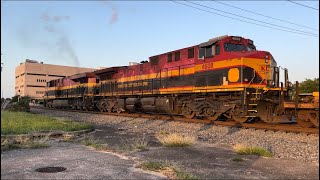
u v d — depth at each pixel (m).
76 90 39.03
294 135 13.30
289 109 15.48
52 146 11.38
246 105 16.44
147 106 24.20
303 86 30.12
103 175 7.31
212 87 18.34
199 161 9.15
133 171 7.72
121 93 28.44
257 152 10.23
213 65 18.38
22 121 18.80
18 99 37.62
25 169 7.80
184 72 20.59
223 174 7.71
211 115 18.83
